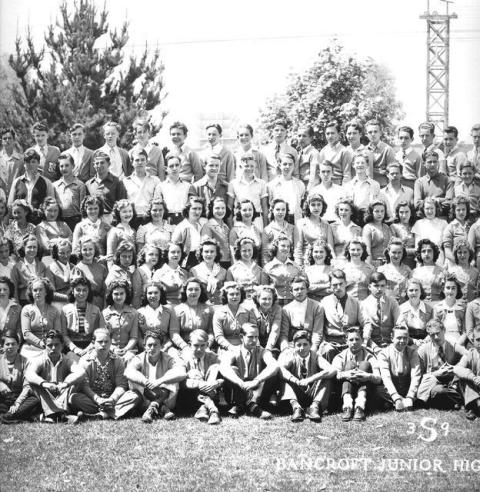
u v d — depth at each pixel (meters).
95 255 11.73
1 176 13.20
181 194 12.83
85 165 13.34
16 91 19.98
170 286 11.60
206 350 10.91
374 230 12.39
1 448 9.57
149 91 20.88
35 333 11.01
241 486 8.73
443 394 10.74
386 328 11.41
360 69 19.95
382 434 10.00
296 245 12.47
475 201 13.04
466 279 11.96
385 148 13.63
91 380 10.66
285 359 10.79
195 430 10.12
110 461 9.26
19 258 11.91
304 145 14.00
